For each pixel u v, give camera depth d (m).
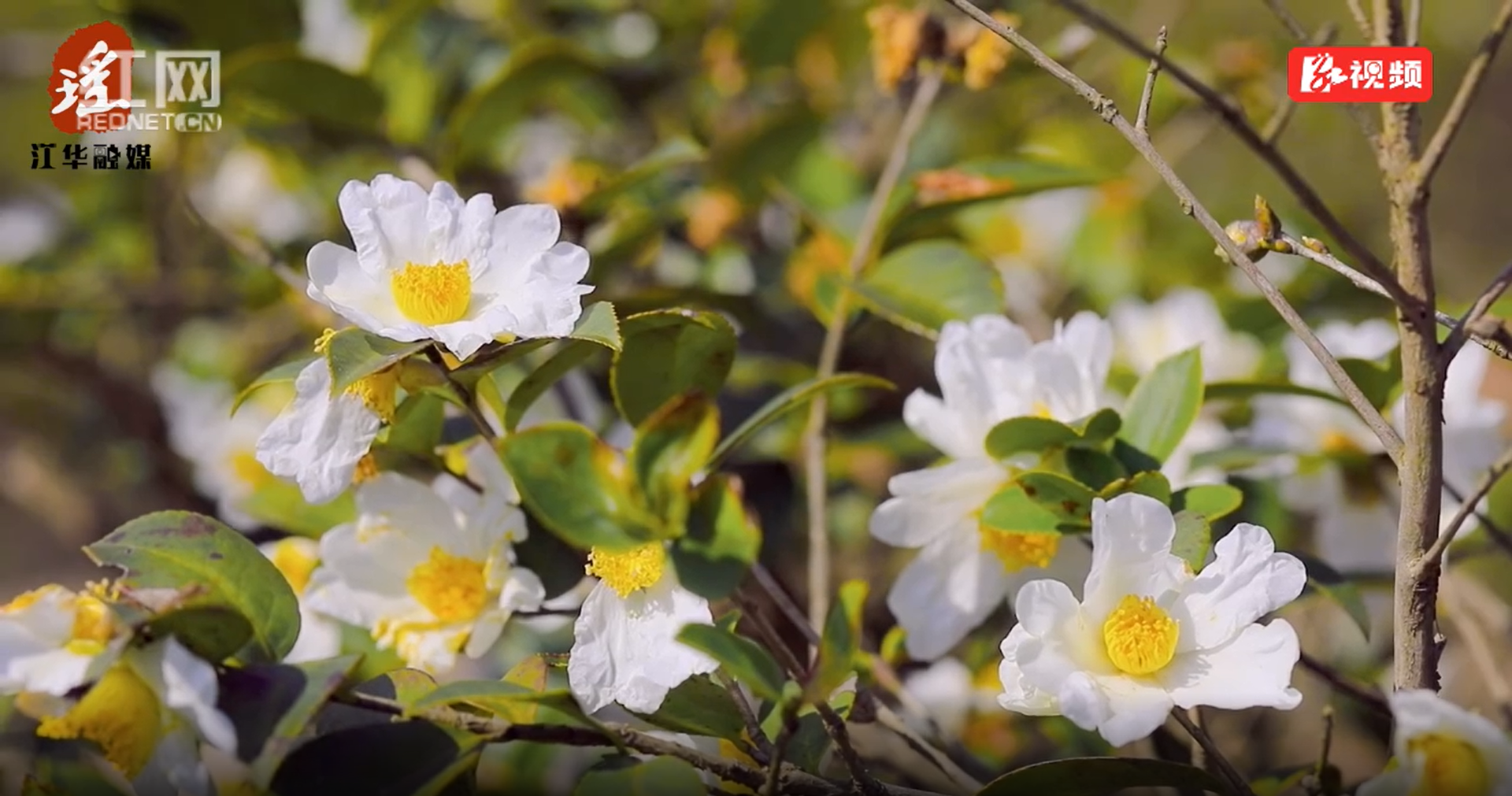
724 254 1.36
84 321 1.73
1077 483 1.06
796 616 1.15
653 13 1.52
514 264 1.03
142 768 1.00
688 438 1.03
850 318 1.25
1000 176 1.23
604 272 1.29
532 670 1.05
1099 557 1.02
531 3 1.53
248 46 1.41
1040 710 1.02
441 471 1.13
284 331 1.60
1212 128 1.54
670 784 1.01
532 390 1.07
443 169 1.32
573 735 1.03
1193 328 1.31
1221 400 1.24
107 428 1.79
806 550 1.36
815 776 1.05
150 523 1.04
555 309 1.02
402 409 1.07
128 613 1.00
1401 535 1.02
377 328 1.01
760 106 1.51
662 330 1.06
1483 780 0.98
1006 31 1.04
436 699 1.01
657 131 1.55
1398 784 0.99
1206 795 1.09
